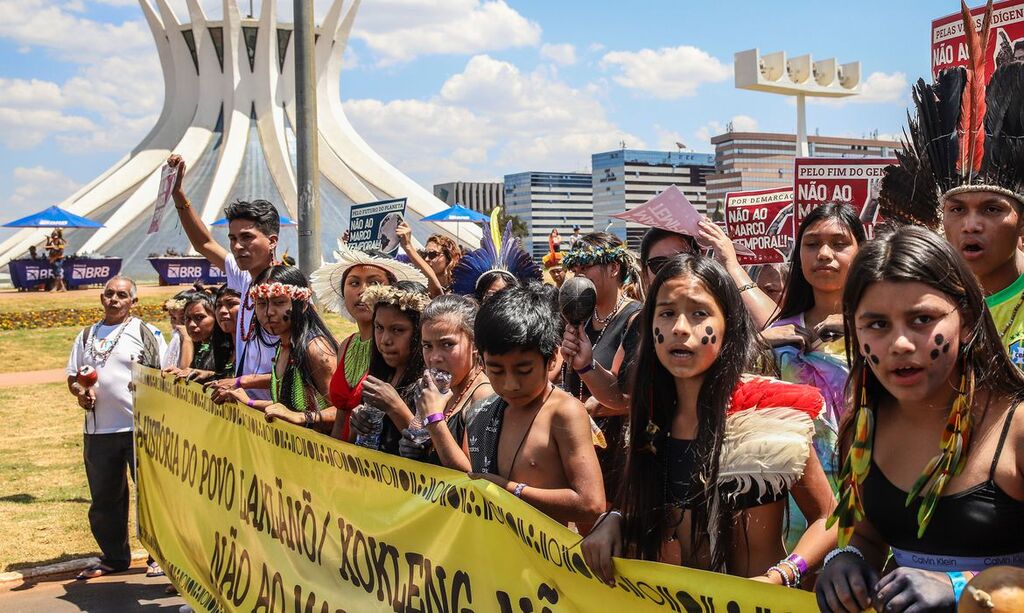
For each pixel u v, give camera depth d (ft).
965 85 12.93
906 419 8.17
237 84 228.02
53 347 78.84
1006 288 12.69
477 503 11.80
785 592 7.99
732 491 9.69
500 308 11.76
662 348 10.08
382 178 221.87
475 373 14.17
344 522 14.73
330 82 238.07
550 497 11.50
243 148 219.20
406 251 26.45
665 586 8.95
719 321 9.99
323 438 15.28
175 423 22.07
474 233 197.36
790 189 27.94
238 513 18.62
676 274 10.09
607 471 15.03
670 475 10.36
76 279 131.64
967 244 12.50
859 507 8.39
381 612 13.80
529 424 12.07
